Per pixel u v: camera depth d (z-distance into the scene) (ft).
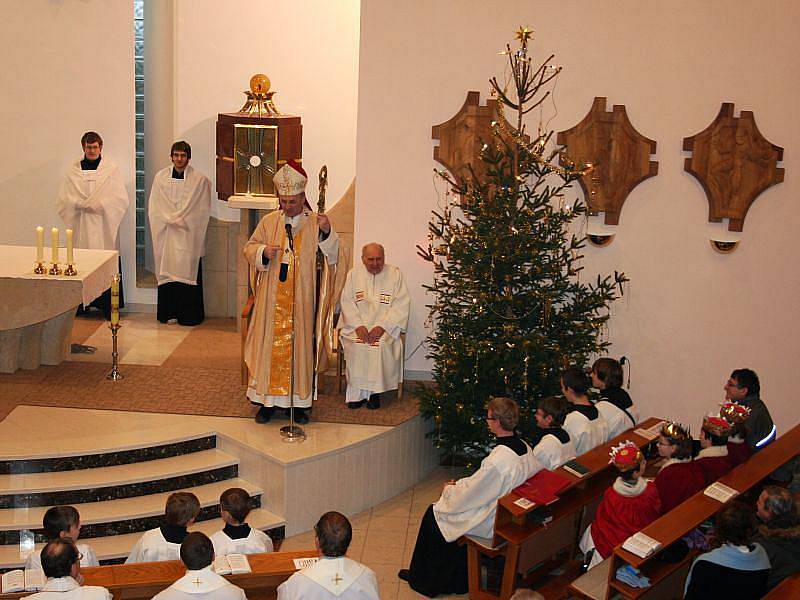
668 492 17.60
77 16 31.19
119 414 24.06
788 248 26.63
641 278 27.04
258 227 23.75
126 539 20.86
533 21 25.85
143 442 22.45
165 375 26.91
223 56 32.27
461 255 22.99
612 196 26.40
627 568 16.11
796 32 25.53
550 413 19.24
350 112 32.63
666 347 27.40
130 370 27.14
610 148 26.18
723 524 15.02
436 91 26.37
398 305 25.39
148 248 34.65
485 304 22.75
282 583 15.40
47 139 31.89
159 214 31.55
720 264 26.81
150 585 15.46
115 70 31.60
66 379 26.17
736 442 18.88
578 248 25.22
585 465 18.86
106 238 31.78
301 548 21.76
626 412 21.13
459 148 26.37
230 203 30.27
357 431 23.70
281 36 32.14
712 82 25.89
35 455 21.50
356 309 25.41
